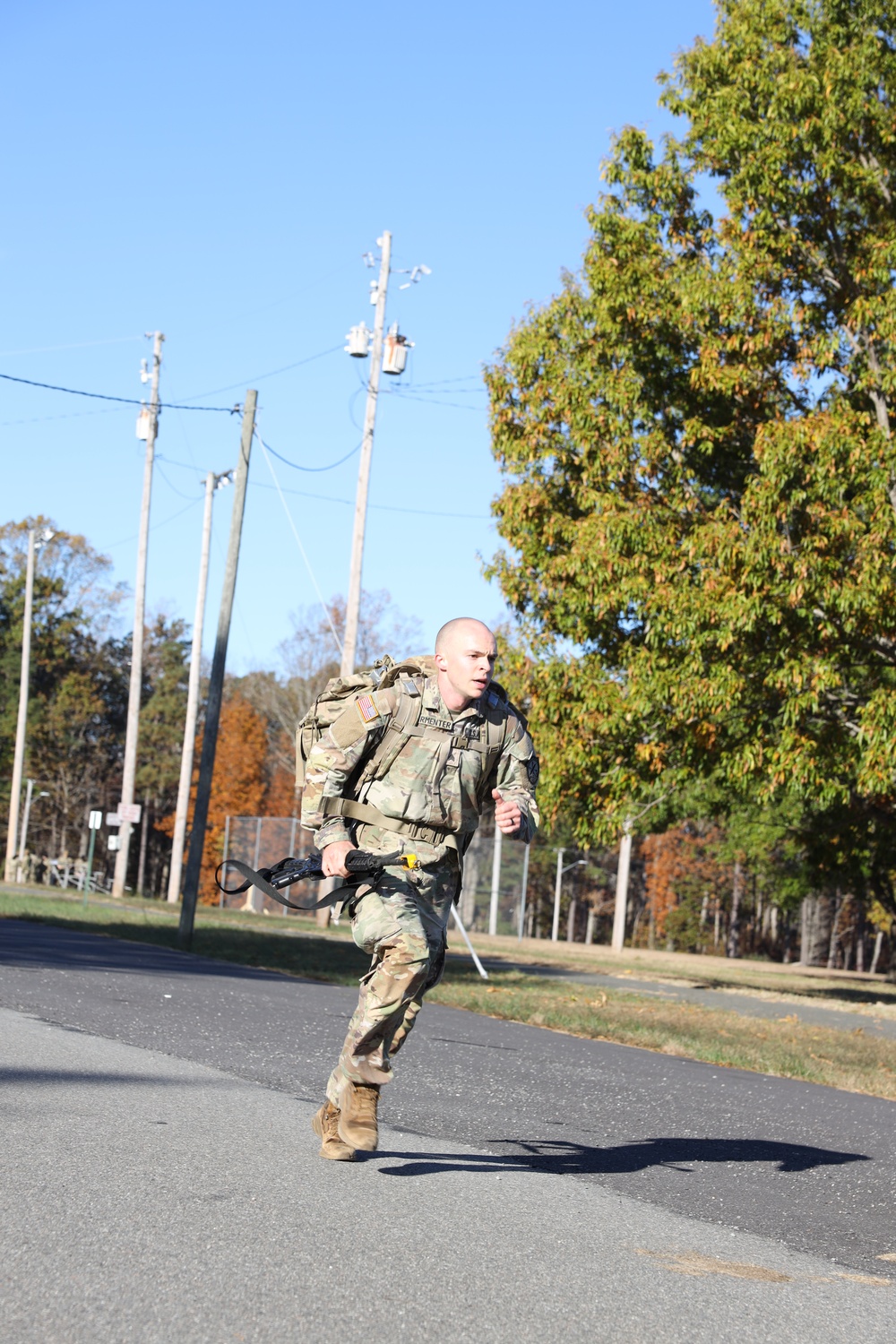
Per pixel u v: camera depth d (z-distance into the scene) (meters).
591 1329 3.92
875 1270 5.11
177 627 104.56
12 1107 6.54
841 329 23.66
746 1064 13.62
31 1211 4.61
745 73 24.12
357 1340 3.62
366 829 5.75
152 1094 7.32
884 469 21.50
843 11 23.97
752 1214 5.88
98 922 29.17
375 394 35.84
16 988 12.48
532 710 26.12
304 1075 8.62
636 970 37.44
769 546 21.78
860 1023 22.61
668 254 25.75
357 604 35.56
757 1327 4.13
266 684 84.00
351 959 24.16
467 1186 5.66
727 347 24.05
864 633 22.48
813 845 34.66
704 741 24.19
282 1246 4.42
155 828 98.12
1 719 91.81
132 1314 3.68
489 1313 3.96
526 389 26.12
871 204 24.20
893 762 21.92
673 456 25.27
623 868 58.88
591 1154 6.96
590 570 23.91
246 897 56.84
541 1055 11.89
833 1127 9.18
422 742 5.71
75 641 95.06
